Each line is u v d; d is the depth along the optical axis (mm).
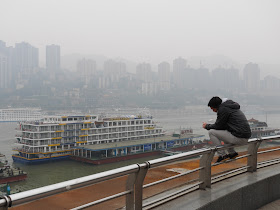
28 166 73562
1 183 53844
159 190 4289
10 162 77688
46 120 85750
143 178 3758
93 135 89062
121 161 80812
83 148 80188
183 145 100438
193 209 4082
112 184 3531
